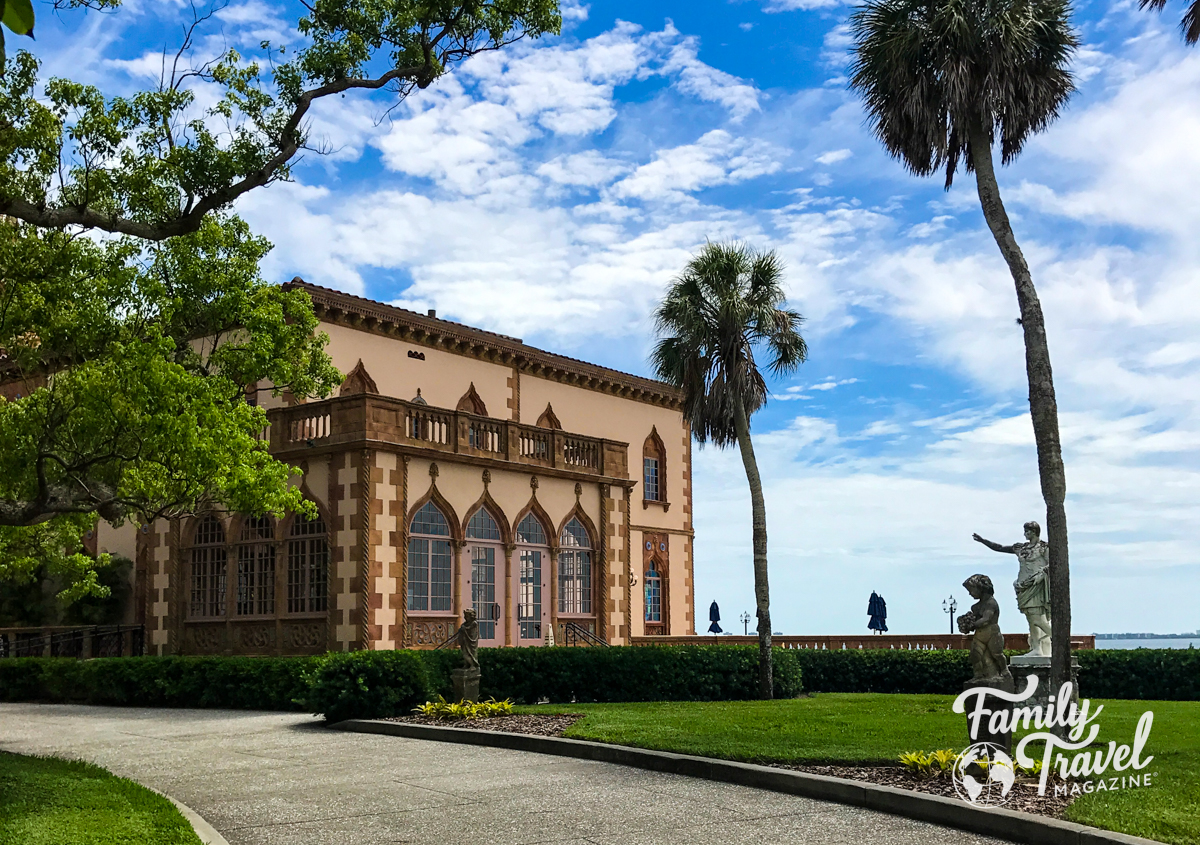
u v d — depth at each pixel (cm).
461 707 1669
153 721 1853
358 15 1462
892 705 2019
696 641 3541
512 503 2675
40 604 2864
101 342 1458
